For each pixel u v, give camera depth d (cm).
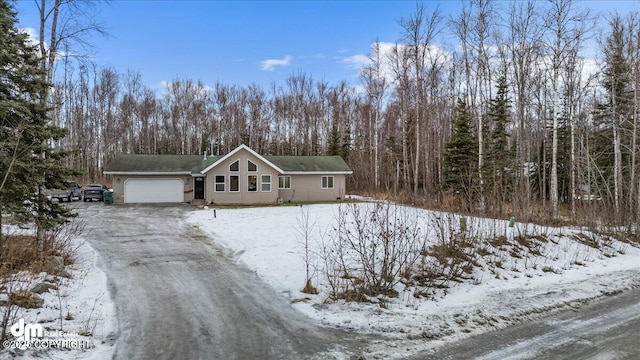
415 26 3762
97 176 4941
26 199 952
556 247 1264
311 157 3259
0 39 883
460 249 1001
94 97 4956
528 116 2964
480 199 1752
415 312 697
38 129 932
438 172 3334
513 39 2520
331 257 1002
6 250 919
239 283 864
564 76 2788
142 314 660
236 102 5366
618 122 2183
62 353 487
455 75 3216
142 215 2056
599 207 1880
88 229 1570
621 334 629
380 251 898
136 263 1025
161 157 2939
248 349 538
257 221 1820
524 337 608
